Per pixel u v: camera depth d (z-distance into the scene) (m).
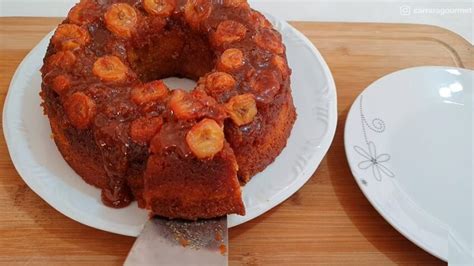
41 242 0.44
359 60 0.60
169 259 0.41
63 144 0.47
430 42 0.62
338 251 0.44
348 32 0.63
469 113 0.52
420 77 0.54
